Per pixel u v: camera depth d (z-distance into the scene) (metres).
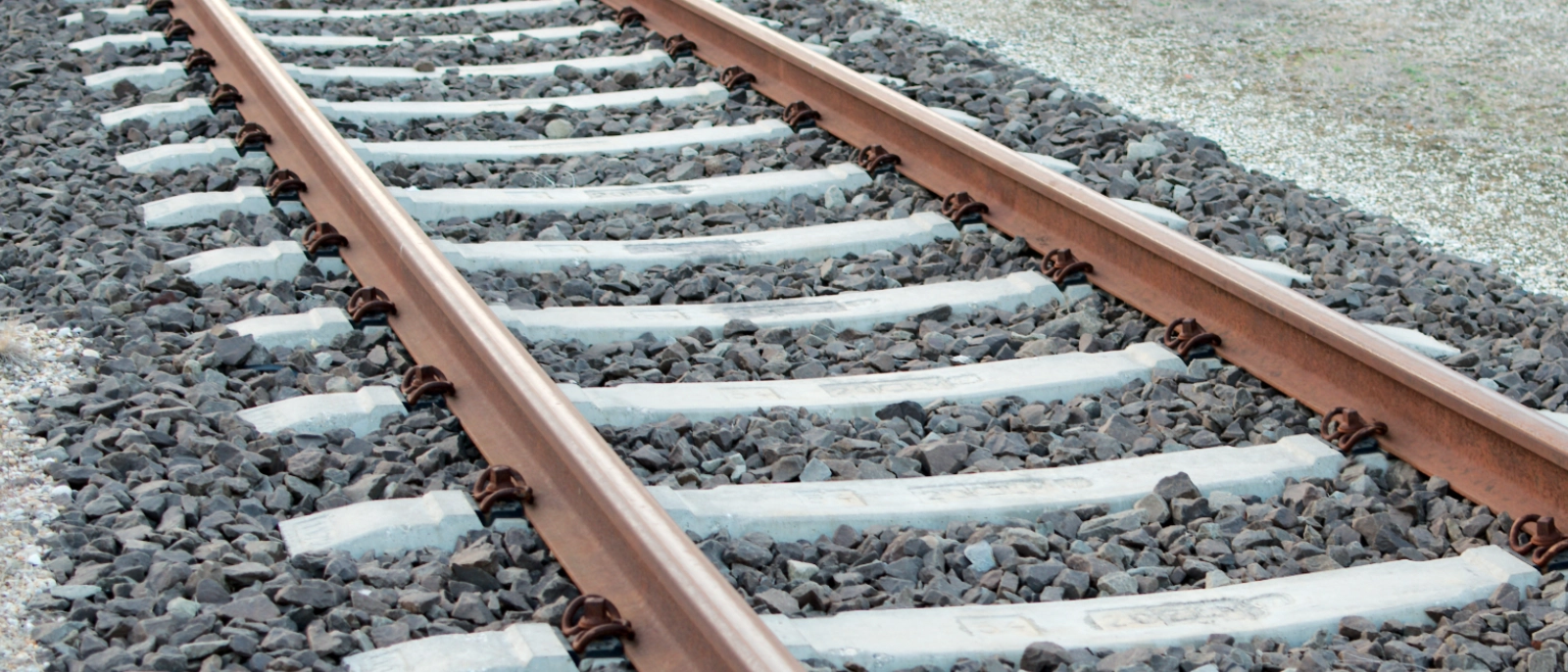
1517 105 7.19
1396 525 3.50
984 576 3.29
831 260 5.09
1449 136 6.77
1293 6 8.98
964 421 4.01
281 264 4.79
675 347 4.35
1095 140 6.40
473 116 6.54
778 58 6.78
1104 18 8.66
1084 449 3.89
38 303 4.48
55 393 3.91
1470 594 3.24
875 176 5.93
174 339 4.28
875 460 3.80
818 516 3.46
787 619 3.01
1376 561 3.41
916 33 8.02
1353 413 3.84
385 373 4.14
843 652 2.92
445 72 7.19
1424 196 6.05
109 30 7.61
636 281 4.87
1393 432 3.83
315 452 3.64
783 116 6.50
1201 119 6.92
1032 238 5.19
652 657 2.84
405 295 4.43
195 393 3.94
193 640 2.86
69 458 3.58
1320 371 4.09
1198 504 3.55
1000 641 3.00
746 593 3.22
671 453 3.76
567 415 3.34
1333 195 6.04
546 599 3.10
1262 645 3.06
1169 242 4.60
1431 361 3.75
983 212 5.43
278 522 3.40
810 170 5.95
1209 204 5.75
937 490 3.63
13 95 6.61
